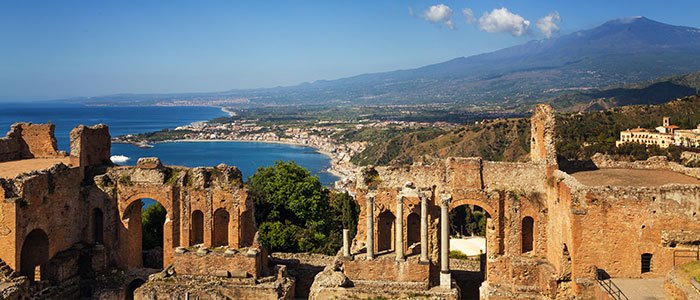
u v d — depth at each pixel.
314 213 71.38
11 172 49.59
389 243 52.59
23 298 43.22
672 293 38.00
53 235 49.22
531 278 47.91
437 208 50.12
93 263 52.06
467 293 53.81
